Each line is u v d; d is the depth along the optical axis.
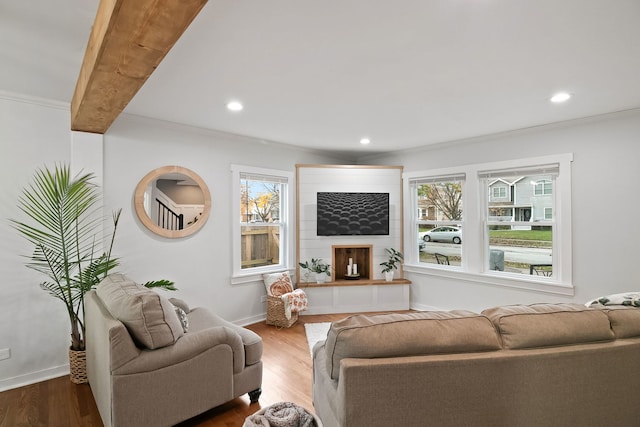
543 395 1.40
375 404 1.29
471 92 2.67
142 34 1.31
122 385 1.81
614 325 1.55
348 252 5.12
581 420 1.45
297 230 4.73
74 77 2.36
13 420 2.23
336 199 4.77
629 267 3.12
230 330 2.29
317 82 2.46
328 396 1.49
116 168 3.21
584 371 1.43
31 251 2.75
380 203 4.86
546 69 2.24
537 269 3.76
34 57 2.06
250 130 3.86
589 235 3.35
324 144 4.59
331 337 1.43
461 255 4.41
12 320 2.67
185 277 3.70
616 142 3.19
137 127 3.34
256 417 1.43
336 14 1.61
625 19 1.64
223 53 2.01
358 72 2.29
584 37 1.82
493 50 1.98
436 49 1.97
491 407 1.36
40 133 2.78
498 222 4.06
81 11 1.58
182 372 2.01
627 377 1.49
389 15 1.62
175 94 2.71
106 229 3.14
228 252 4.07
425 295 4.72
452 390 1.33
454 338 1.37
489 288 4.08
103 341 1.97
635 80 2.42
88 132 3.00
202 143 3.84
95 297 2.46
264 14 1.61
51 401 2.46
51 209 2.76
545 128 3.60
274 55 2.04
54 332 2.85
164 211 3.52
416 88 2.58
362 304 4.75
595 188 3.31
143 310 1.90
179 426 2.16
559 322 1.47
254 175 4.35
